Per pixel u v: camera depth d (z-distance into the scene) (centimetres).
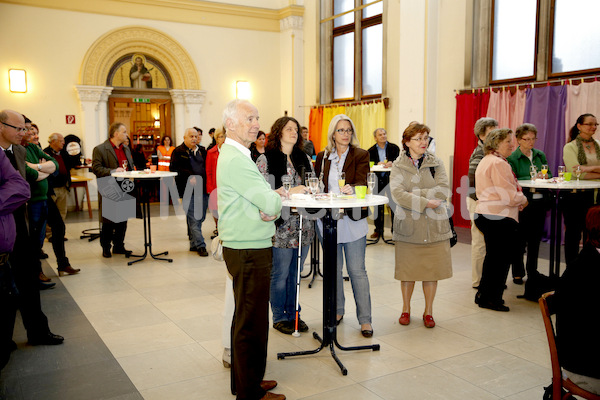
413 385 266
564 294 181
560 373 186
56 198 668
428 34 749
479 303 396
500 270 382
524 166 448
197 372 284
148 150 1040
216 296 429
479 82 726
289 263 327
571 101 610
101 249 618
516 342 324
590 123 436
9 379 274
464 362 294
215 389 263
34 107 898
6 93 873
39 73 898
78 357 304
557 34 647
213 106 1073
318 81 1066
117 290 446
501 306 386
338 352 309
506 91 680
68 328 353
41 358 302
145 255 562
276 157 320
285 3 1104
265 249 233
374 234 654
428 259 343
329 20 1048
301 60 1110
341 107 994
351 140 342
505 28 705
